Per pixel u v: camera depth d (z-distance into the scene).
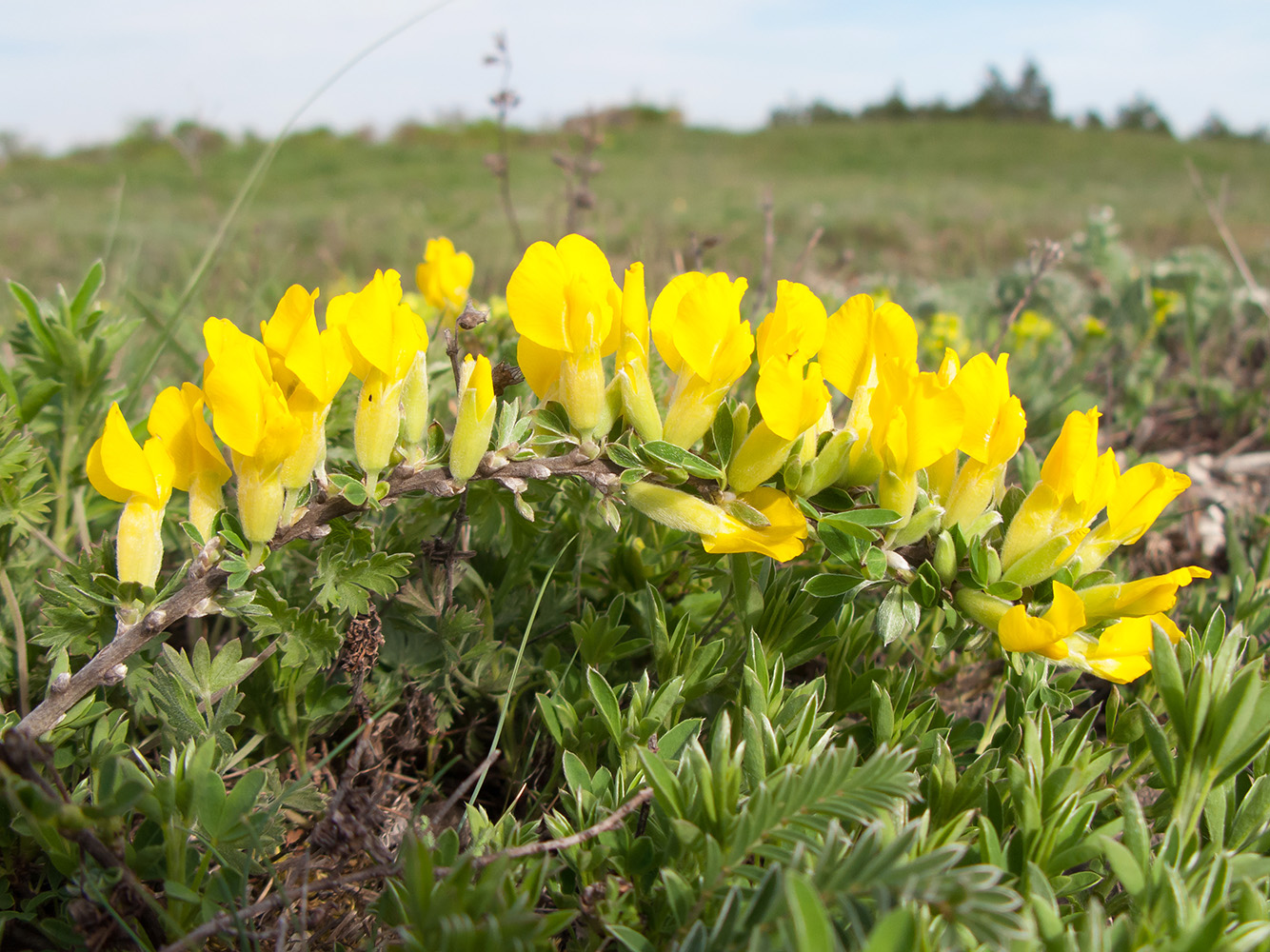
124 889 0.10
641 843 0.10
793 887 0.07
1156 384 0.40
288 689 0.14
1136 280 0.48
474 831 0.11
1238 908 0.09
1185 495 0.27
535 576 0.17
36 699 0.14
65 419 0.18
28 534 0.17
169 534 0.18
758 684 0.12
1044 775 0.11
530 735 0.15
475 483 0.14
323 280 0.60
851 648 0.14
